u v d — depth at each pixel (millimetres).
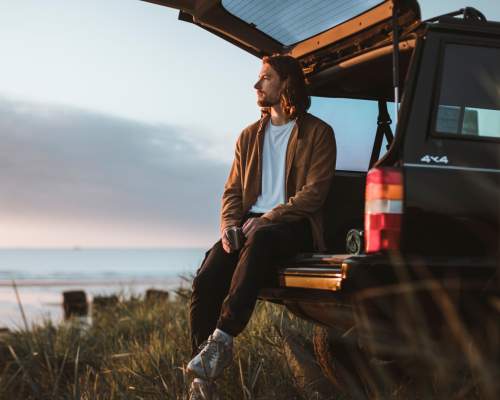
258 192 3988
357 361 3520
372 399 3080
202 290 3764
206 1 3812
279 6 3729
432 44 2982
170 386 3938
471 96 2980
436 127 2908
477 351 2375
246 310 3277
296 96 3918
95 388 4352
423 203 2828
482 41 3021
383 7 3254
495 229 2883
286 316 4754
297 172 3871
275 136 4000
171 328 6277
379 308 2732
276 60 3918
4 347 6695
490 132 2977
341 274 2850
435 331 2705
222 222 4043
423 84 2936
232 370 3943
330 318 3309
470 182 2879
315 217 3764
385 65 3709
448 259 2789
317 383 3725
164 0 3877
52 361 6195
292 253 3561
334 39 3748
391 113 4344
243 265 3361
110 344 7133
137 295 10469
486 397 2281
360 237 3514
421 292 2713
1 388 5230
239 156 4113
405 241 2805
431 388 2662
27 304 23469
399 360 2750
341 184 4246
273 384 3785
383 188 2834
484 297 2746
